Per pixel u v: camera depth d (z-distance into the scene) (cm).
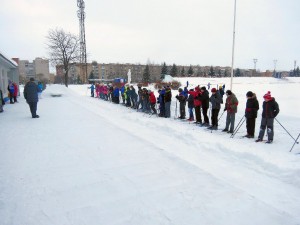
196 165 591
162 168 571
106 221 371
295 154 651
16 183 491
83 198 437
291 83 5797
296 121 1165
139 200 430
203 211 398
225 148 707
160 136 880
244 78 7012
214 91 977
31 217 380
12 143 760
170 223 367
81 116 1277
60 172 545
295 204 424
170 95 1299
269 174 545
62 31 4291
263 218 382
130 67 10375
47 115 1296
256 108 833
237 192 461
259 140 789
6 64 1930
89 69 10519
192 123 1127
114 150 700
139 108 1678
